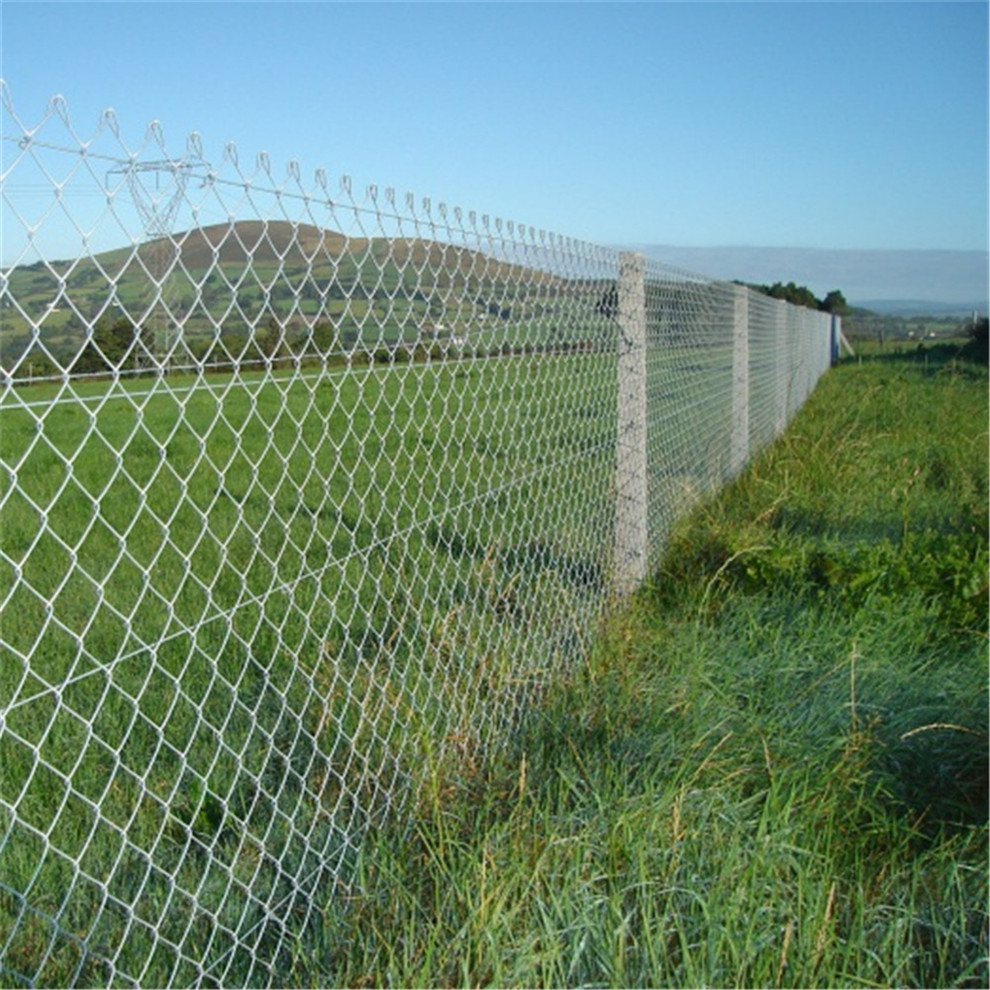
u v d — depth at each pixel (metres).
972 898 3.05
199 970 2.39
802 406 17.34
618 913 2.64
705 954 2.63
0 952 2.20
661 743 3.69
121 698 3.83
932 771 3.86
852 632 4.84
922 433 12.35
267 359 2.53
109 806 3.12
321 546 5.84
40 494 6.76
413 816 3.15
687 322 7.21
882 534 7.40
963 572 5.52
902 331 43.41
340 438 6.83
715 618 5.21
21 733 3.51
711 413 8.38
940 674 4.49
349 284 2.93
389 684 3.57
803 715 4.04
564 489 5.04
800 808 3.38
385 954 2.66
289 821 2.77
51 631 4.46
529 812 3.16
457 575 3.93
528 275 4.27
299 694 3.81
